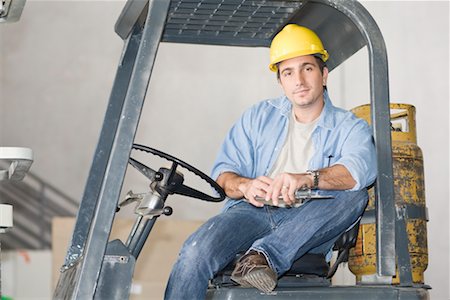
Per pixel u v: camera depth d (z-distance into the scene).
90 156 13.03
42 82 13.08
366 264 3.99
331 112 3.78
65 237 9.61
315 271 3.53
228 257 3.45
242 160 3.86
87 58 13.16
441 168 9.88
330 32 3.93
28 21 13.11
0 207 3.60
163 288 8.84
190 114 12.92
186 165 3.38
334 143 3.69
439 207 9.77
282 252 3.37
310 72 3.75
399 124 4.28
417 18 10.20
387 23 10.30
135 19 3.64
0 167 11.77
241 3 3.83
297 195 3.27
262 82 13.02
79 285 2.89
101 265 2.92
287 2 3.82
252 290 3.24
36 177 12.88
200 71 13.00
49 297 10.22
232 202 3.78
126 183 12.67
